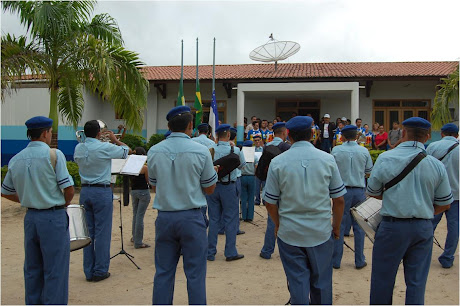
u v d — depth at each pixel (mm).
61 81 10641
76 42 10320
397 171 3398
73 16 10305
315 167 3250
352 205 5371
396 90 17031
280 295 4469
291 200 3254
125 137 15211
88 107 18062
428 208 3365
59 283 3627
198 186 3545
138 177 6188
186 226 3420
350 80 15844
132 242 6797
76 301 4312
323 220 3256
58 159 3654
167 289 3436
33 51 10133
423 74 15484
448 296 4422
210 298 4375
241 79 16469
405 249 3406
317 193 3230
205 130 6445
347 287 4711
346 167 5398
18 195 3684
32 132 3703
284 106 18125
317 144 14773
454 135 5402
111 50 10734
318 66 19609
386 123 17156
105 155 4957
